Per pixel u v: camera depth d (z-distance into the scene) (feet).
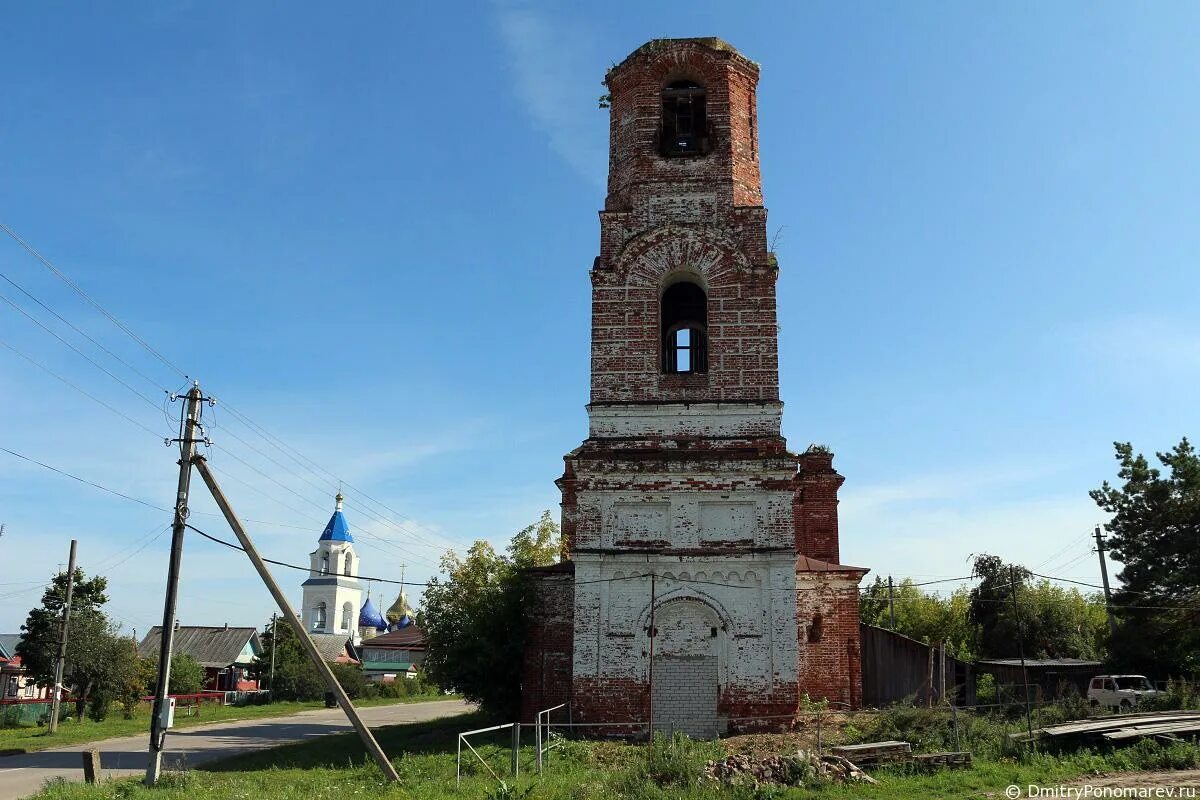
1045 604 207.10
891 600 214.48
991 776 70.18
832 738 84.38
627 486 96.27
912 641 112.06
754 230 103.30
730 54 109.60
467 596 135.74
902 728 85.97
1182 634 143.43
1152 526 147.54
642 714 91.09
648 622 93.25
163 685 81.25
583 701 91.86
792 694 90.53
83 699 197.06
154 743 79.66
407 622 478.59
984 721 87.97
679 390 99.45
